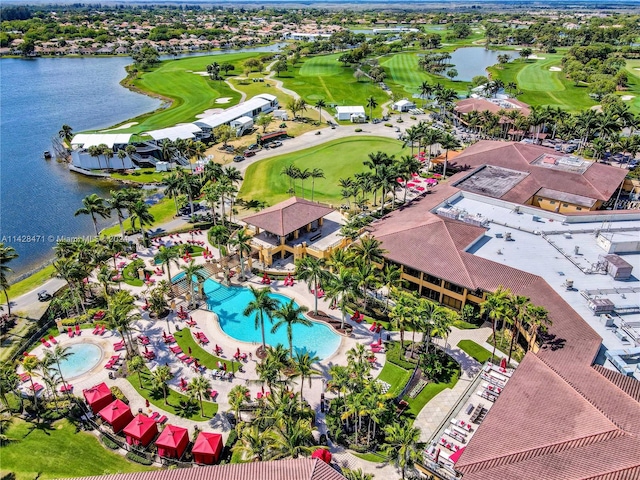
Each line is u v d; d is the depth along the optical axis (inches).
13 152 6702.8
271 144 6673.2
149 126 7308.1
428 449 2107.5
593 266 3063.5
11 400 2516.0
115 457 2210.9
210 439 2164.1
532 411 2018.9
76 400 2506.2
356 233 3730.3
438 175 5546.3
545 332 2507.4
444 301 3257.9
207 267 3700.8
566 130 6181.1
